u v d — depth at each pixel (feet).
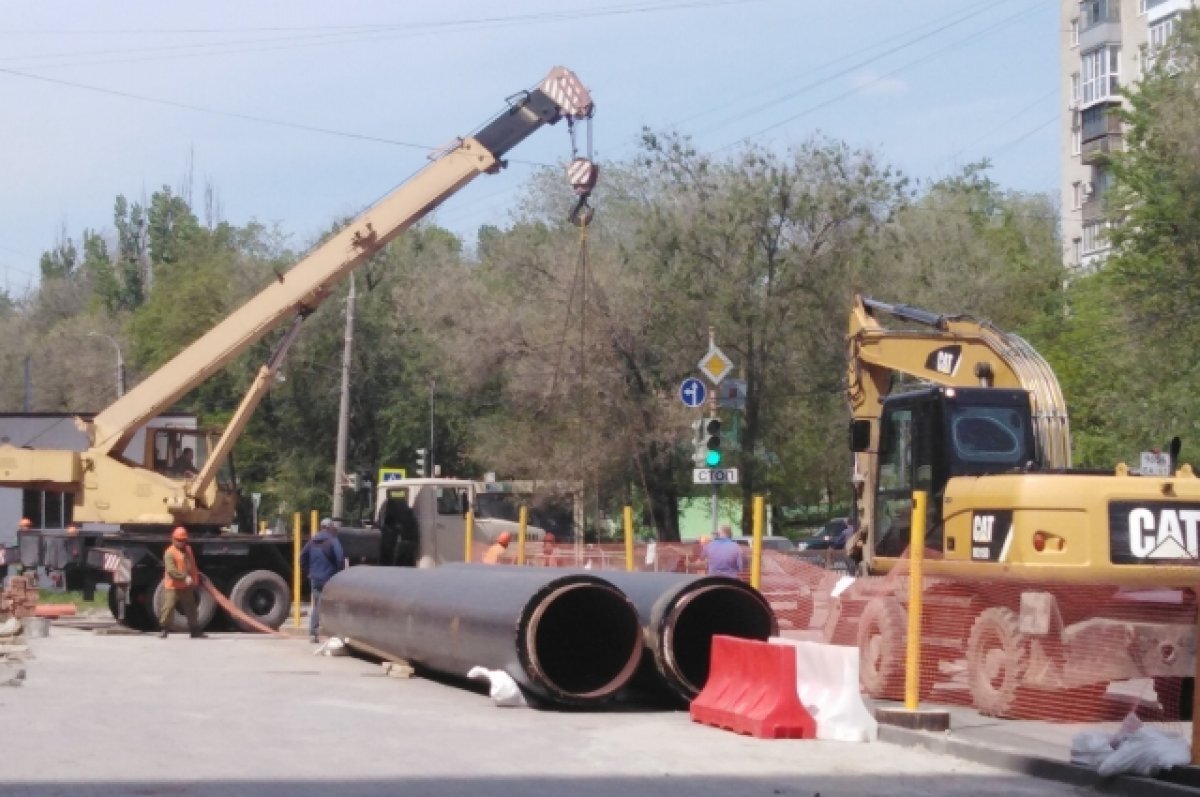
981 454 52.85
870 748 42.04
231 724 46.11
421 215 90.84
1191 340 113.50
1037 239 220.84
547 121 89.45
